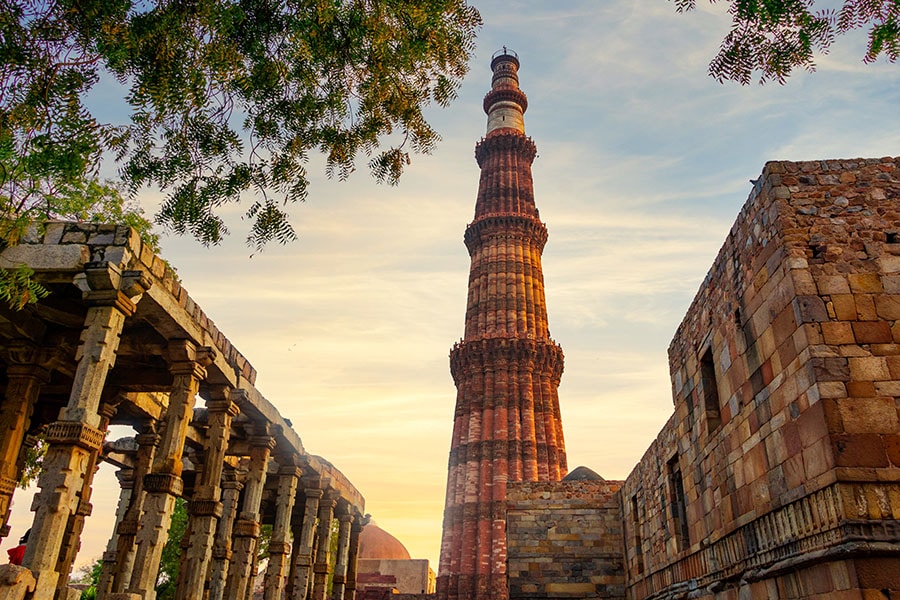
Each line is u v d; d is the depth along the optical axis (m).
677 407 16.23
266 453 19.86
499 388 44.16
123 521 18.31
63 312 14.13
